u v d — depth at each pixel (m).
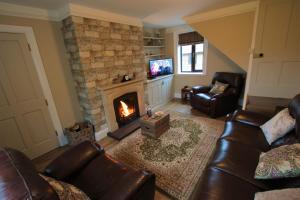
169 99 4.90
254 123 2.01
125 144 2.53
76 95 2.88
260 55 2.62
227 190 1.08
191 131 2.79
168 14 3.17
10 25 2.06
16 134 2.27
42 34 2.37
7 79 2.12
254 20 2.75
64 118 2.77
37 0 2.01
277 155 1.16
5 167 0.74
